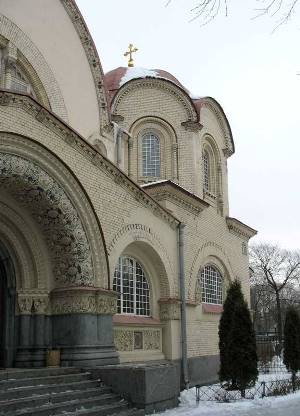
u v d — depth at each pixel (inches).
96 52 812.6
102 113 826.8
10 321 588.4
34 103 535.8
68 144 584.7
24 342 578.6
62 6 765.3
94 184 623.2
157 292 763.4
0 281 599.2
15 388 463.8
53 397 469.7
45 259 599.2
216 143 1033.5
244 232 1067.9
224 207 1011.3
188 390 691.4
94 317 592.4
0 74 658.2
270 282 2198.6
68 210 575.5
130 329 692.7
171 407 577.3
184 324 776.3
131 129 959.0
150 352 722.8
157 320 753.0
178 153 957.8
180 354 766.5
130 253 722.8
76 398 495.2
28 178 535.2
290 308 838.5
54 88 730.2
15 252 593.3
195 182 942.4
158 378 555.2
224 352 665.6
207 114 1020.5
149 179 948.6
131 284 725.3
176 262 793.6
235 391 655.8
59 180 565.9
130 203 691.4
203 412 549.3
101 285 607.5
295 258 2480.3
